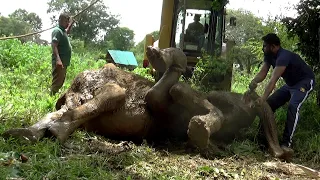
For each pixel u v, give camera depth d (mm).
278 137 6562
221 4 9789
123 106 5559
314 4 8617
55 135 4879
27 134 4730
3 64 13195
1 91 8031
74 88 5953
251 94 6152
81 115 5203
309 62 8953
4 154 4238
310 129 7086
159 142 5977
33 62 13195
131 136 5672
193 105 5570
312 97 8570
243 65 15664
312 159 5785
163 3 11617
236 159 5371
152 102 5547
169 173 4383
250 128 6406
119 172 4289
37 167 4051
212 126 5238
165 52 5547
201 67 10414
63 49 8203
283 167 5102
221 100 6102
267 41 6098
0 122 5688
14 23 29938
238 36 21391
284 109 7812
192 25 11430
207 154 5348
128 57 18656
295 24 8898
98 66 15109
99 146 5035
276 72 5883
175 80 5719
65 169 4059
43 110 6578
